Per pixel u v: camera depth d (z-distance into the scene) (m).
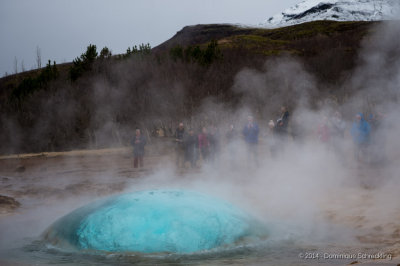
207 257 4.15
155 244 4.38
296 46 59.12
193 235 4.48
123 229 4.55
